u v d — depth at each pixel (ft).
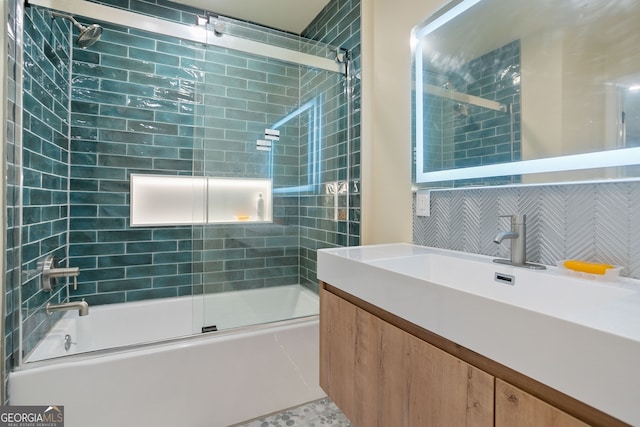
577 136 2.98
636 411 1.37
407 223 5.21
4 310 3.79
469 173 4.04
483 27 3.90
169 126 7.36
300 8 7.49
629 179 2.61
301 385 5.35
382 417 3.06
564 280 2.64
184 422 4.55
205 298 7.07
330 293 4.06
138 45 7.00
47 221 5.27
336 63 6.72
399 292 2.83
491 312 2.02
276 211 7.93
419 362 2.62
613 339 1.45
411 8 5.10
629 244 2.65
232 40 6.62
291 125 7.98
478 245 3.96
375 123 6.05
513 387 1.93
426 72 4.74
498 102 3.73
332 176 7.00
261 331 5.16
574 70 3.01
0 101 3.78
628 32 2.64
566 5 3.08
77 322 5.87
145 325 6.85
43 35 5.00
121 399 4.23
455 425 2.30
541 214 3.30
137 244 7.08
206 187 7.34
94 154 6.68
